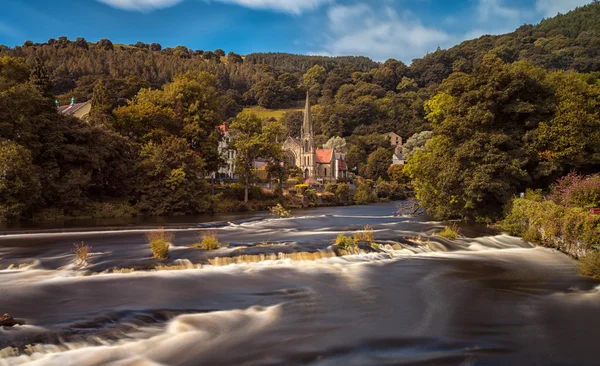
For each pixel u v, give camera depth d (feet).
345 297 53.06
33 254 74.08
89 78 487.20
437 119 159.33
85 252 67.67
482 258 76.89
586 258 66.80
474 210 131.13
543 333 41.83
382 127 631.15
